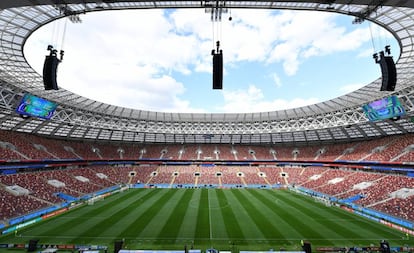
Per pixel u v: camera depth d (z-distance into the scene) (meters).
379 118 39.44
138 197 47.16
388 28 20.02
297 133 69.75
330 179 55.06
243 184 62.59
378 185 43.12
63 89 40.94
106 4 12.76
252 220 31.33
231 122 67.75
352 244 23.77
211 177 65.94
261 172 68.12
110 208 37.62
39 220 30.88
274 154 73.62
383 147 51.41
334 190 48.22
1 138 44.72
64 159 53.53
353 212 36.19
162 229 27.42
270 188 60.72
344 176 53.69
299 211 36.44
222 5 12.37
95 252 20.47
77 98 46.25
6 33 22.36
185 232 26.55
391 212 32.53
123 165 68.31
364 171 52.09
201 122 68.19
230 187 61.44
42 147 51.81
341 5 13.01
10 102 37.38
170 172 68.06
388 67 13.62
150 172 67.56
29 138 51.22
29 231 26.72
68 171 53.75
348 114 50.50
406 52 25.31
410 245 23.62
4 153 41.00
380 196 38.81
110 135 68.81
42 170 48.69
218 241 24.11
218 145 79.25
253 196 49.06
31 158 45.38
